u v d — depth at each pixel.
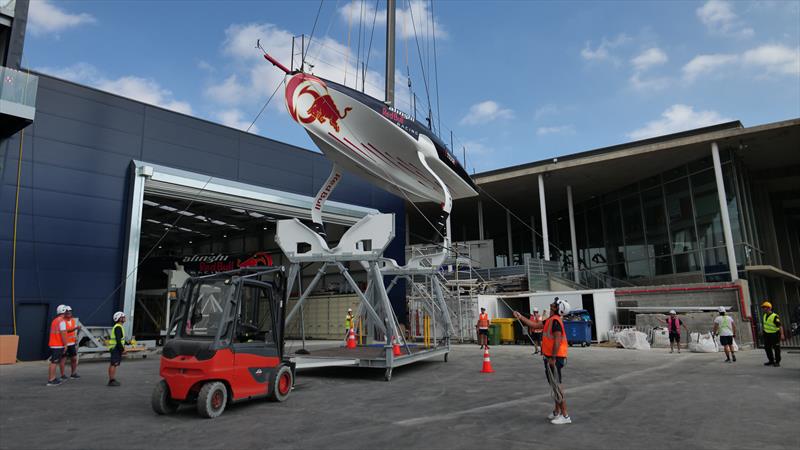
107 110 18.81
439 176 15.97
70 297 16.98
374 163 14.05
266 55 11.30
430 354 14.07
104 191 18.30
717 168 23.56
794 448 5.22
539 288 27.38
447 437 5.80
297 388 10.07
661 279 28.17
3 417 7.23
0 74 14.12
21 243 16.20
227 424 6.66
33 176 16.70
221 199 21.75
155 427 6.52
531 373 12.36
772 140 23.84
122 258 18.34
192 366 7.18
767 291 29.19
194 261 31.25
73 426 6.61
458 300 24.30
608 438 5.69
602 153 26.89
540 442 5.53
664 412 7.18
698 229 25.86
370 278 15.97
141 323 25.81
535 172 28.55
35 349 16.12
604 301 23.00
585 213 35.56
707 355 16.62
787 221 37.25
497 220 41.56
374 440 5.71
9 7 15.31
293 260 12.63
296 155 25.41
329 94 12.47
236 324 7.88
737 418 6.72
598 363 14.33
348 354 12.65
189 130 21.27
